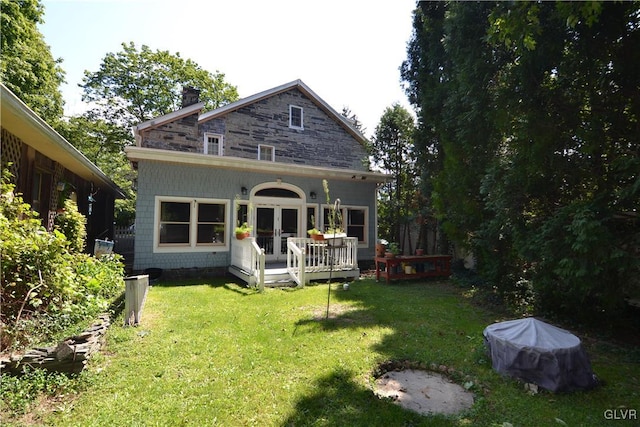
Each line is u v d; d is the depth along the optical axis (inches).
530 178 191.9
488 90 229.9
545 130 182.1
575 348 120.3
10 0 457.4
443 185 317.4
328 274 335.0
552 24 169.6
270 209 402.6
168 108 892.6
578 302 200.1
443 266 360.2
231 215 374.3
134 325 177.5
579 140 181.0
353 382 122.0
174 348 147.9
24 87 488.4
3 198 159.6
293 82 521.7
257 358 139.8
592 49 163.8
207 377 122.3
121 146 876.0
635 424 98.7
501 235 221.3
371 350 152.9
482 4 225.9
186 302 235.3
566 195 196.2
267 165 385.1
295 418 98.3
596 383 122.9
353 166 570.6
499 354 133.0
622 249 145.1
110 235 567.5
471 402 114.7
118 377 120.3
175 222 347.6
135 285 181.9
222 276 362.9
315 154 538.9
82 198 409.1
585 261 152.3
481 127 243.6
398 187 478.3
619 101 169.8
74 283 163.0
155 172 338.6
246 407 103.3
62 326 147.4
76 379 114.7
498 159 235.6
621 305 182.5
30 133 217.0
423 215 423.5
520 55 185.9
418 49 380.2
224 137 474.6
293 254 324.2
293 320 196.5
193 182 355.9
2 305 139.4
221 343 155.3
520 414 104.2
